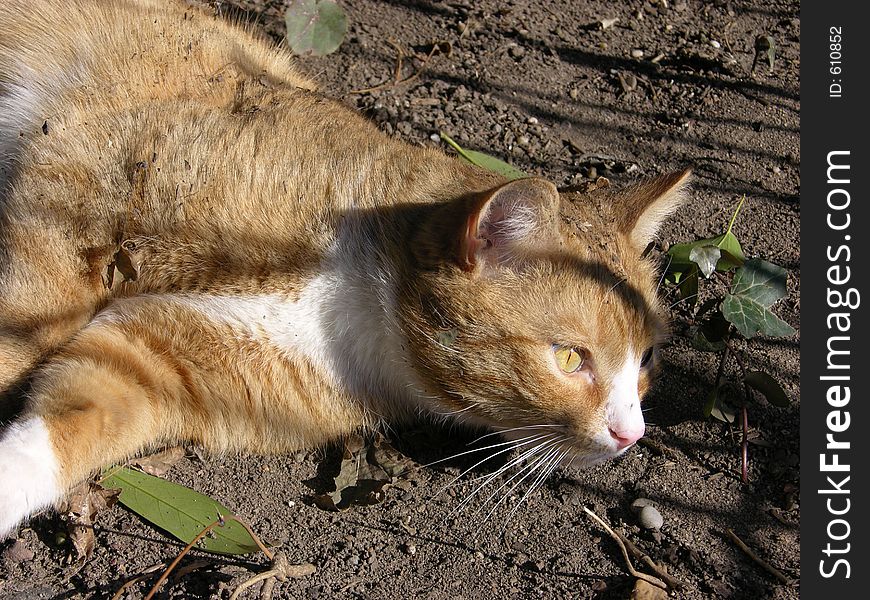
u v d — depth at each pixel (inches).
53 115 32.8
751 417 33.8
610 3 43.0
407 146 34.0
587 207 32.7
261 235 31.6
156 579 29.8
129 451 31.3
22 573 29.8
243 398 31.7
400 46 40.4
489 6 42.1
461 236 30.9
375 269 31.9
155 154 31.8
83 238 31.7
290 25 37.4
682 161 38.7
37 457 29.8
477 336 31.2
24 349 31.5
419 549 31.1
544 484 32.4
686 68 41.2
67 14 33.7
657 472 32.8
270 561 30.3
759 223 37.5
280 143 32.3
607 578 31.0
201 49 34.4
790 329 33.6
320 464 32.4
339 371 32.3
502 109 39.2
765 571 31.4
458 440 33.2
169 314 31.2
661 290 35.6
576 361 31.4
